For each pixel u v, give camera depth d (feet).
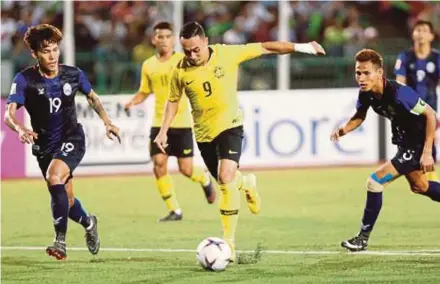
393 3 176.14
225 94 71.36
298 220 96.73
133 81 160.04
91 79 161.89
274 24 171.42
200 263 69.36
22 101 69.46
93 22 169.17
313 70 158.40
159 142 73.56
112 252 79.71
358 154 145.18
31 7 166.09
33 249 82.53
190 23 70.49
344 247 77.20
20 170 139.23
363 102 73.46
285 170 140.77
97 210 107.55
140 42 167.84
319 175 134.31
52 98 70.03
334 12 172.04
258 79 156.25
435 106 97.55
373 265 70.64
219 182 71.20
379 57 71.00
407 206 104.99
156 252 79.36
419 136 73.10
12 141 138.72
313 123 143.95
